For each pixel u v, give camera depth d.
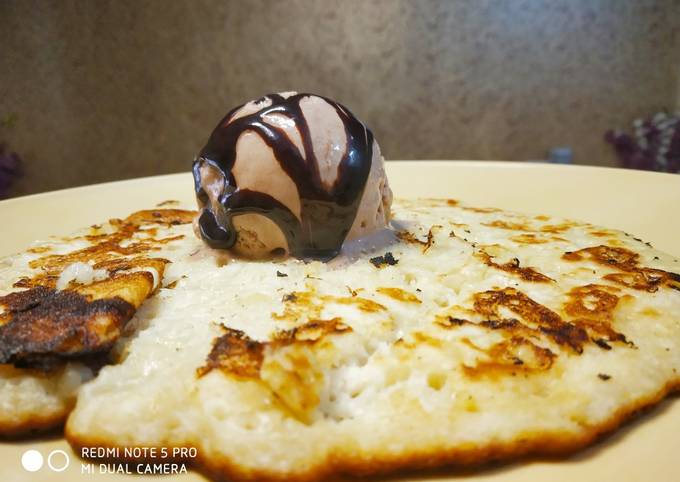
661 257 0.13
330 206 0.12
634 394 0.09
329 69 0.35
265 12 0.34
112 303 0.09
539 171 0.21
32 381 0.09
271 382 0.08
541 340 0.09
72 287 0.11
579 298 0.11
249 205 0.12
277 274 0.12
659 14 0.32
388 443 0.08
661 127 0.32
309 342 0.09
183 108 0.36
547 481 0.07
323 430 0.08
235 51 0.35
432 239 0.13
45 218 0.18
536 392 0.08
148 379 0.09
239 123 0.12
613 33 0.33
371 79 0.35
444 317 0.10
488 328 0.10
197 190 0.13
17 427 0.09
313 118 0.12
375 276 0.12
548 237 0.15
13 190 0.33
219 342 0.09
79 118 0.34
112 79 0.34
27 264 0.13
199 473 0.08
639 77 0.34
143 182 0.21
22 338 0.09
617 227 0.17
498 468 0.08
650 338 0.10
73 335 0.09
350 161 0.12
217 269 0.12
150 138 0.36
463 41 0.34
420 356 0.09
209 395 0.08
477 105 0.35
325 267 0.12
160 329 0.10
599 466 0.08
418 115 0.36
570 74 0.34
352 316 0.10
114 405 0.08
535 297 0.11
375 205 0.13
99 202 0.20
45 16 0.32
